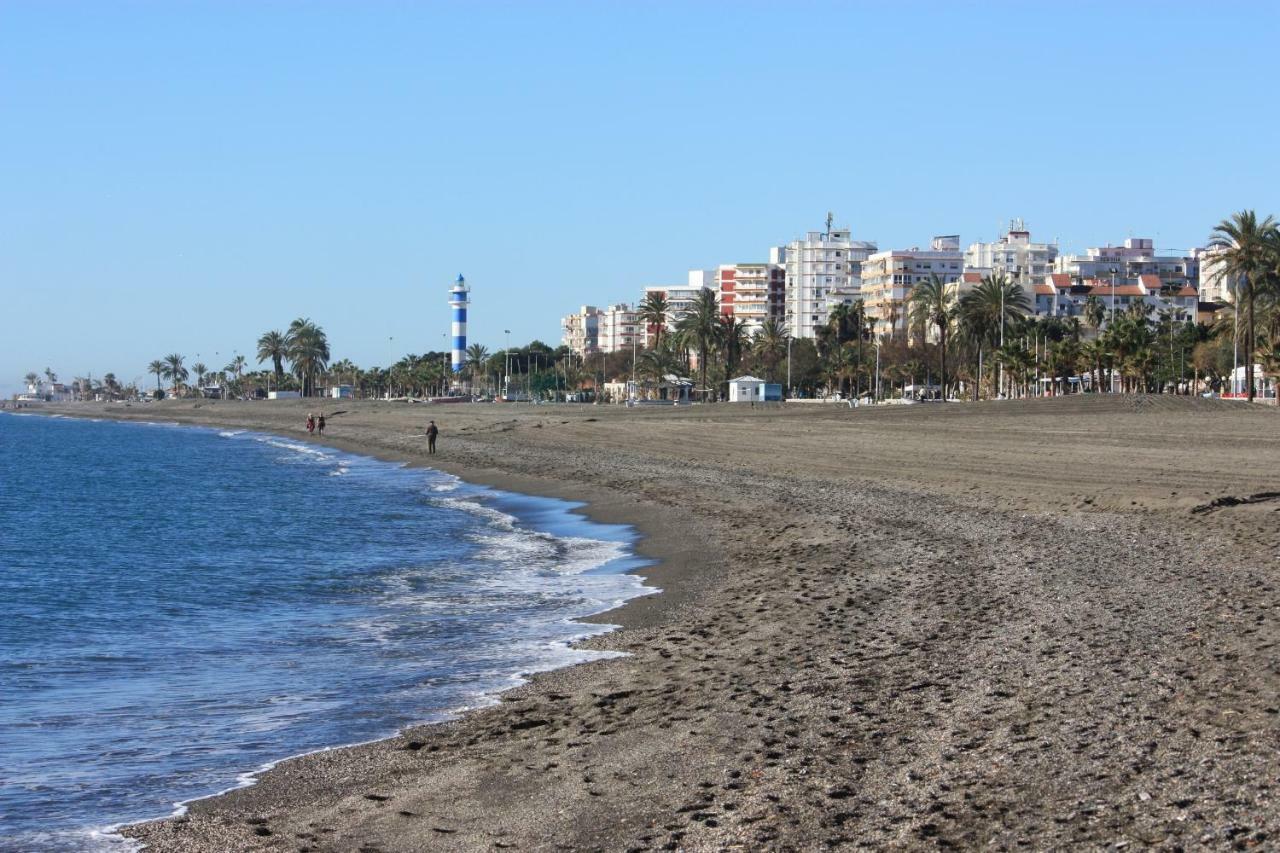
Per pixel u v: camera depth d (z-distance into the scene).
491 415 137.75
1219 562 24.17
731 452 70.50
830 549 30.73
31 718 16.86
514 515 47.50
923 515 37.22
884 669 16.09
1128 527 31.03
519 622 23.59
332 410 194.00
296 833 11.20
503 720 15.30
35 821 12.07
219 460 100.69
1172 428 69.00
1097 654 15.83
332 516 50.06
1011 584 22.91
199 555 38.72
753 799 10.82
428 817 11.35
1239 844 8.52
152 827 11.71
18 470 89.38
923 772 11.13
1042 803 9.87
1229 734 11.36
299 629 24.19
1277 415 77.31
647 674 17.58
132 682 19.42
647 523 41.50
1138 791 9.87
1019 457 55.62
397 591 28.92
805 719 13.65
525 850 10.15
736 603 23.81
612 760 12.73
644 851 9.76
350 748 14.37
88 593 30.80
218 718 16.52
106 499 63.59
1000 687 14.37
